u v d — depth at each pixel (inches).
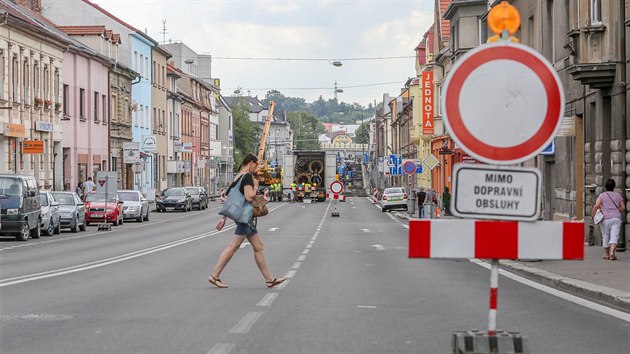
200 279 633.0
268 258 884.6
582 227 245.8
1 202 1178.6
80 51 2156.7
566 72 1144.8
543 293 570.6
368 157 5231.3
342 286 593.9
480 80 238.4
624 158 928.3
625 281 603.5
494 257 245.1
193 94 4001.0
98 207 1692.9
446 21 2620.6
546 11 1266.0
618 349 354.3
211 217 2182.6
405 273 713.0
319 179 3240.7
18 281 608.7
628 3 912.3
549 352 346.0
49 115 1929.1
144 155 2637.8
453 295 545.0
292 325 402.6
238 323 406.6
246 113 5944.9
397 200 2465.6
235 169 5482.3
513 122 238.8
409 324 411.2
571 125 1033.5
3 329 384.5
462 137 238.4
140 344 346.0
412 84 3380.9
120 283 599.5
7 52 1669.5
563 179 1188.5
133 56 2807.6
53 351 329.4
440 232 245.3
